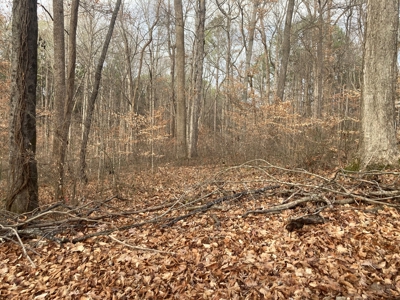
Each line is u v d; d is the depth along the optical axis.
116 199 7.47
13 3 5.29
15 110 5.39
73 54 7.87
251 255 3.76
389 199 4.70
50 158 7.53
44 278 3.76
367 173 4.80
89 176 9.24
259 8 17.02
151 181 9.30
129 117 12.29
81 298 3.29
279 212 5.02
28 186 5.54
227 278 3.36
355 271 3.20
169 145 16.70
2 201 6.09
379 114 6.03
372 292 2.87
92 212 6.18
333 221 4.33
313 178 6.43
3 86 13.27
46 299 3.37
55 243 4.64
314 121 9.49
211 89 34.12
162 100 29.00
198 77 15.97
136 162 11.24
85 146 8.02
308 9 20.09
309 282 3.12
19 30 5.28
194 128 16.02
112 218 5.77
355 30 19.27
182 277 3.46
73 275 3.77
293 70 28.41
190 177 10.20
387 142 5.98
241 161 10.56
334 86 19.58
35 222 5.25
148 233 4.83
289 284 3.12
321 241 3.83
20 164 5.46
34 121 5.60
